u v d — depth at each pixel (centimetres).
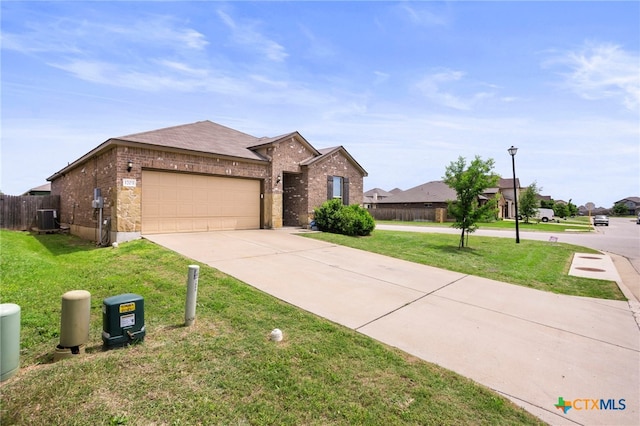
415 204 3722
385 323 482
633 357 409
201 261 774
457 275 812
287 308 509
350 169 1847
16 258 794
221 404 271
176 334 400
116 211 1045
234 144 1534
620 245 1559
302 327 443
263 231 1398
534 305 606
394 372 342
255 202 1480
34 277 642
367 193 6084
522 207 3322
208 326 429
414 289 668
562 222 4100
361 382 319
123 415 250
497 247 1313
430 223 3173
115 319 357
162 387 289
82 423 239
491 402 298
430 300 603
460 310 557
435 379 333
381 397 296
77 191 1483
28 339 378
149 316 455
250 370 326
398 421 264
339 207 1537
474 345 423
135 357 337
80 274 670
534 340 448
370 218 1515
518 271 896
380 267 847
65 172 1659
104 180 1155
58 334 394
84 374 299
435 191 3781
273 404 276
